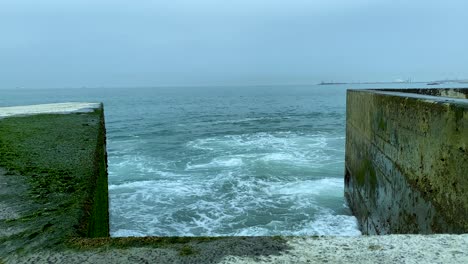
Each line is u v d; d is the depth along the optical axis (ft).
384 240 7.07
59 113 30.22
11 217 8.42
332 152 45.60
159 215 26.20
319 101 193.57
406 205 14.75
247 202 28.53
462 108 10.40
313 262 6.27
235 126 80.84
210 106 163.12
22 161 13.78
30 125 23.43
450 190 11.04
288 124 81.56
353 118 26.76
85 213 8.87
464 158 10.20
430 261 6.19
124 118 106.63
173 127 82.07
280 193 30.48
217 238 7.28
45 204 9.26
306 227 23.84
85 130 21.38
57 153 15.21
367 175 21.80
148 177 35.99
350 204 26.86
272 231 23.38
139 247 6.93
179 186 32.68
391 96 16.93
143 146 55.26
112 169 39.50
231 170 37.76
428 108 12.75
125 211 26.91
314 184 32.68
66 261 6.50
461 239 7.00
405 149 14.97
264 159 41.96
